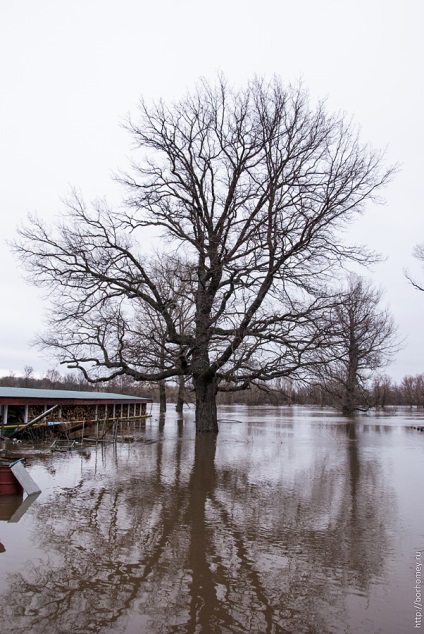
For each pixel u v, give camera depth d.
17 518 7.63
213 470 12.49
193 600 4.91
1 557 5.95
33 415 20.31
